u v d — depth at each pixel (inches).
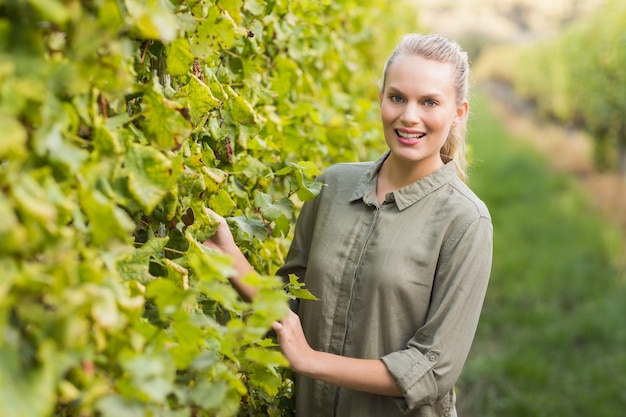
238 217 71.6
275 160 86.3
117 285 41.6
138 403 39.9
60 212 38.3
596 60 446.6
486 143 716.7
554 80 631.2
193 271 60.7
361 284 70.8
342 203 75.0
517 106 936.3
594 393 193.8
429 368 66.3
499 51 1293.1
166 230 64.0
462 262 68.4
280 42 93.7
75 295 35.7
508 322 248.8
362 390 66.7
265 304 45.5
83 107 42.3
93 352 39.1
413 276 69.3
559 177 498.0
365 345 69.9
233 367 61.7
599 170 462.3
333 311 71.7
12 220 33.4
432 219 70.8
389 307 69.6
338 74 146.0
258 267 77.7
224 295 44.9
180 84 64.7
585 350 225.9
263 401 72.9
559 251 330.0
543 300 271.4
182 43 55.4
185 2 57.5
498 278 296.4
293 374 78.1
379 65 209.2
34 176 36.9
